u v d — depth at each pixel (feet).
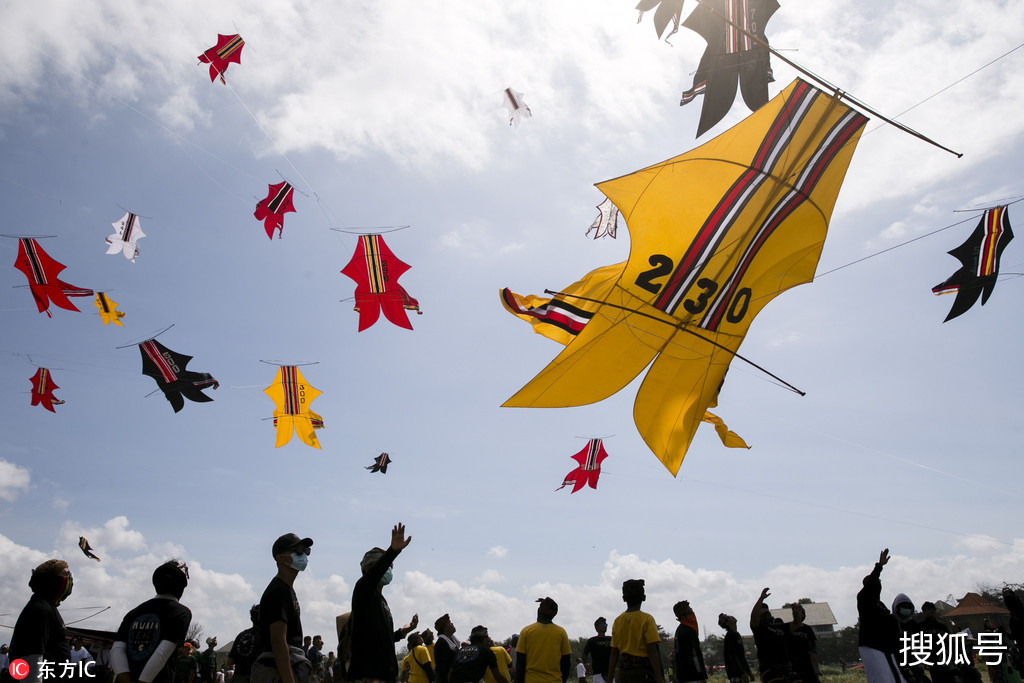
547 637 22.54
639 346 26.73
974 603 95.66
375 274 33.88
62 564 16.02
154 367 34.94
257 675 14.64
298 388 40.29
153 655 13.08
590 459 49.62
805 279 26.45
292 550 15.11
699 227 24.91
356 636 15.85
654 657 21.52
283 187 32.78
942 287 30.91
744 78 19.95
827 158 23.48
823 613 173.27
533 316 26.40
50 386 37.65
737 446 28.71
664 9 20.15
